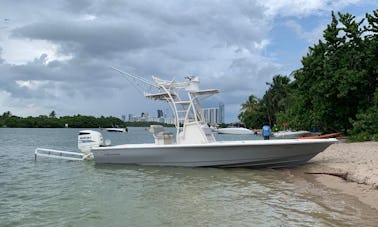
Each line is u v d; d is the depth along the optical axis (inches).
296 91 1299.2
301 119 1282.0
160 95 558.6
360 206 288.0
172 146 499.2
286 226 236.1
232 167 502.9
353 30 1071.6
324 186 375.6
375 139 905.5
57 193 355.3
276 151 475.2
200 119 541.0
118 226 243.1
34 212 281.9
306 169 491.2
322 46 1114.7
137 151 526.0
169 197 329.1
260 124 3245.6
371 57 1034.7
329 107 1104.2
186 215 267.3
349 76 1000.2
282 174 457.7
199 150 491.8
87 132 626.2
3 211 285.3
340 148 738.8
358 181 397.7
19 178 457.1
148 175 456.8
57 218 264.4
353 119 1109.1
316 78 1139.3
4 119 5285.4
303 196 327.0
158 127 547.5
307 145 470.0
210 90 518.9
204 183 397.7
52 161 644.1
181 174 459.8
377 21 1047.6
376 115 927.7
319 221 246.1
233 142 487.5
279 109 2947.8
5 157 759.1
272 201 307.9
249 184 389.4
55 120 5211.6
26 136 2230.6
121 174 469.1
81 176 462.0
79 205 303.3
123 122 5497.1
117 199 324.2
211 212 274.4
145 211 280.7
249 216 261.4
